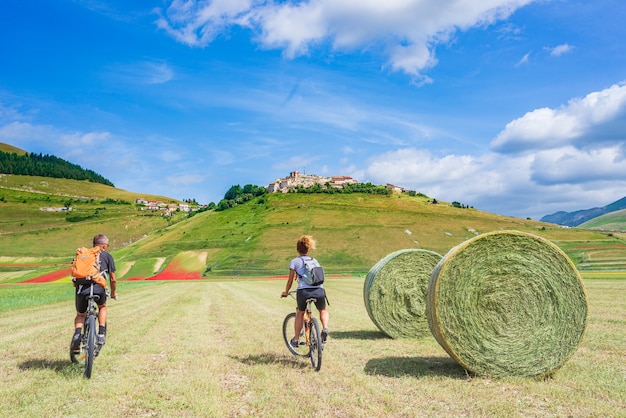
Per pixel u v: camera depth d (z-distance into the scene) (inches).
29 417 187.3
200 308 652.1
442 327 257.9
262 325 463.8
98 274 258.7
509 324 262.7
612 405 203.2
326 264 3617.1
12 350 322.7
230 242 4252.0
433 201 5944.9
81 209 7746.1
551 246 263.9
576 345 258.1
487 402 207.8
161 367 276.7
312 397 217.3
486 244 264.8
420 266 430.0
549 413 193.6
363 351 335.0
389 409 199.8
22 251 4926.2
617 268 2588.6
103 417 189.3
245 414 195.6
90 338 250.1
